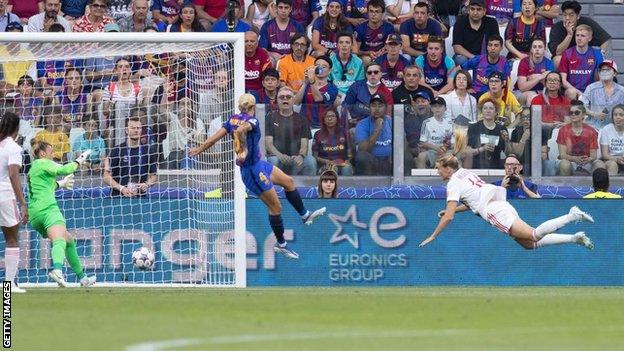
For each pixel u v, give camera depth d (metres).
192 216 52.75
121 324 31.09
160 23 67.06
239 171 50.66
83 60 55.41
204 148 46.62
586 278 54.38
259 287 51.00
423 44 66.50
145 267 51.19
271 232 53.19
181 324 31.09
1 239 52.25
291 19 66.19
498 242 54.03
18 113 54.03
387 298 40.69
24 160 53.66
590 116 57.12
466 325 31.45
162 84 53.72
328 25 65.94
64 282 46.62
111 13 66.44
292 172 56.19
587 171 57.22
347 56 63.28
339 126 56.34
